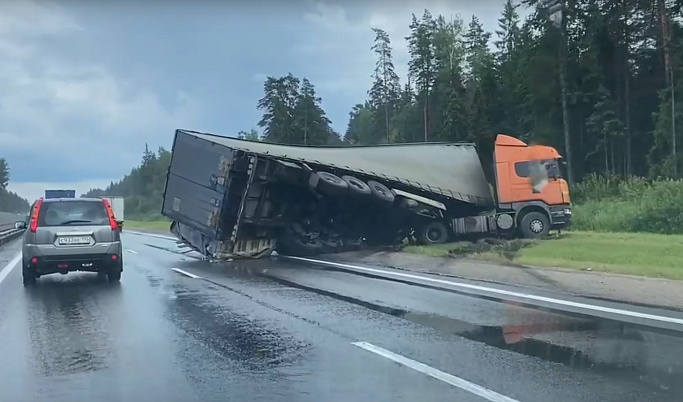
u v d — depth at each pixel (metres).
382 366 6.90
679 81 47.12
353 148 24.17
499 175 24.33
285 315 10.05
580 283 13.13
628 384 6.14
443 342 8.03
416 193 23.27
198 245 20.95
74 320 9.80
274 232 21.30
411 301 11.36
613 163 51.41
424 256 19.67
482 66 60.59
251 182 19.27
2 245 33.88
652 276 13.77
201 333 8.73
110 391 6.14
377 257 20.34
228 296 12.20
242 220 19.53
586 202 36.72
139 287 13.71
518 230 24.28
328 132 77.12
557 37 49.25
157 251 25.89
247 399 5.82
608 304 10.77
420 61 67.00
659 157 48.56
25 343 8.24
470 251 20.55
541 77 49.78
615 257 17.66
